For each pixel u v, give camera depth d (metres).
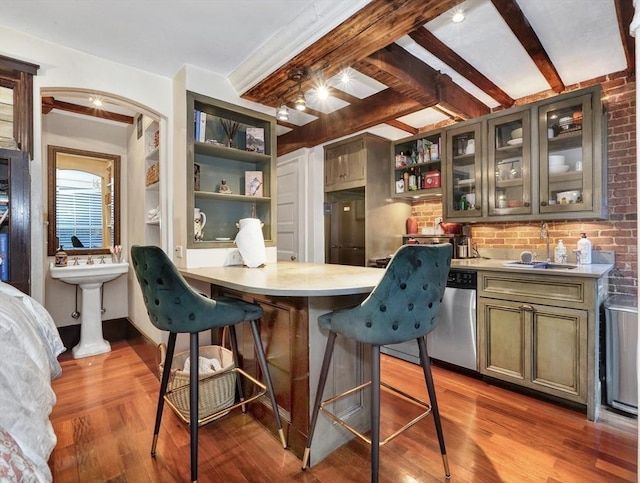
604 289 2.33
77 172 3.50
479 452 1.70
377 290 1.28
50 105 3.08
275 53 2.14
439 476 1.53
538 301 2.21
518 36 2.02
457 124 3.06
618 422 1.97
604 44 2.15
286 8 1.82
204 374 1.93
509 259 3.06
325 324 1.49
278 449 1.73
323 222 3.97
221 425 1.95
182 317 1.46
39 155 2.05
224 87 2.61
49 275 3.30
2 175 1.86
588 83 2.63
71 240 3.46
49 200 3.32
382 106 2.83
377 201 3.63
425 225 3.85
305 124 3.65
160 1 1.75
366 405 1.90
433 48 2.18
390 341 1.31
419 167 3.64
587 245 2.48
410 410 2.11
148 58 2.32
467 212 3.01
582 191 2.39
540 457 1.66
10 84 1.94
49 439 1.04
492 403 2.19
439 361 2.77
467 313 2.55
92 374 2.64
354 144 3.64
